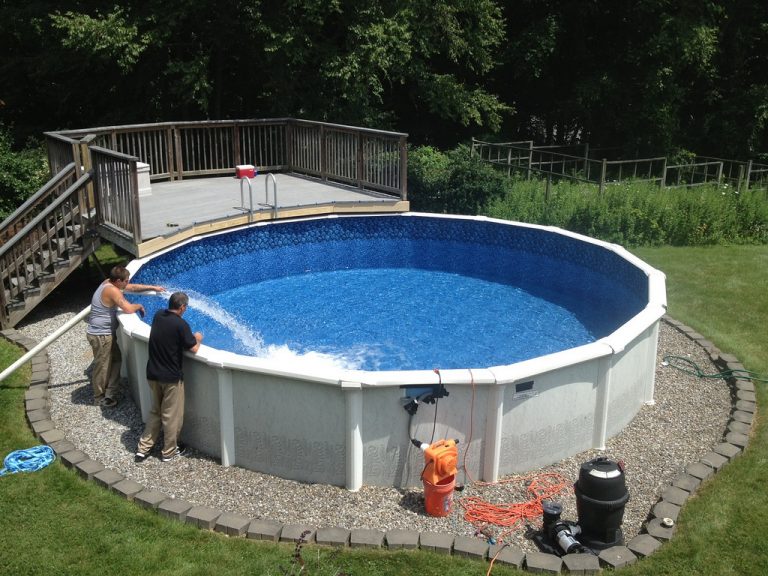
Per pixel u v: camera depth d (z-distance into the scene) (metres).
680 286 12.20
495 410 6.20
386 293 12.19
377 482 6.30
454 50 20.05
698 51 23.95
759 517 5.92
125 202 9.96
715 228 14.98
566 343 10.09
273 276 12.84
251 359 6.27
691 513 5.94
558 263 12.45
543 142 28.33
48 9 18.05
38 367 8.45
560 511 5.58
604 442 7.04
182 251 11.02
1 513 5.81
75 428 7.21
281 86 18.39
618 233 14.71
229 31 18.14
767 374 8.69
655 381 8.55
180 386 6.48
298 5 17.44
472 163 16.09
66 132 11.87
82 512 5.84
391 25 17.91
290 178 15.07
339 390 6.01
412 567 5.27
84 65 17.84
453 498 6.15
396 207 13.32
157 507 5.86
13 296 9.76
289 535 5.54
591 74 25.48
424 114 24.98
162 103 19.92
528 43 23.98
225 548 5.45
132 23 16.73
